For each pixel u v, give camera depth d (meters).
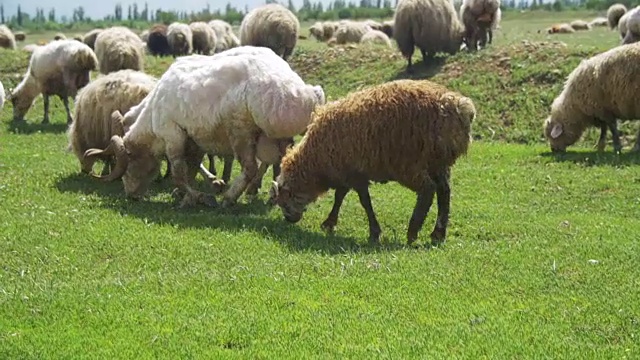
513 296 7.71
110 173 12.91
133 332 6.85
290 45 27.45
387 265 8.82
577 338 6.61
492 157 17.08
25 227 10.64
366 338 6.65
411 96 9.82
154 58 33.06
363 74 25.72
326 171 10.48
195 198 12.49
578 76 16.84
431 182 10.02
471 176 14.92
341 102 10.29
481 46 26.88
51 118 23.98
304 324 6.98
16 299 7.68
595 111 16.78
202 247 9.76
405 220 11.63
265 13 27.39
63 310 7.40
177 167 12.52
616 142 16.95
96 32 42.38
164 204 12.77
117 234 10.30
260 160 12.18
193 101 11.97
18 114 23.39
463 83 22.98
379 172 10.10
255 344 6.57
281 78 11.47
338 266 8.83
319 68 26.88
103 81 14.54
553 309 7.29
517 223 11.26
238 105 11.61
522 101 21.31
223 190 13.30
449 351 6.35
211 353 6.39
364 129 9.89
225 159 14.18
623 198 12.91
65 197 12.80
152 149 12.84
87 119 14.46
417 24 24.83
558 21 64.00
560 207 12.49
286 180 10.79
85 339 6.70
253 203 12.82
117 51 24.45
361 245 10.03
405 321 7.05
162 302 7.61
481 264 8.80
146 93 14.37
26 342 6.66
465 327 6.86
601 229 10.70
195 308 7.43
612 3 85.00
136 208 12.19
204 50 43.84
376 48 28.22
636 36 26.97
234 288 8.04
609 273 8.34
